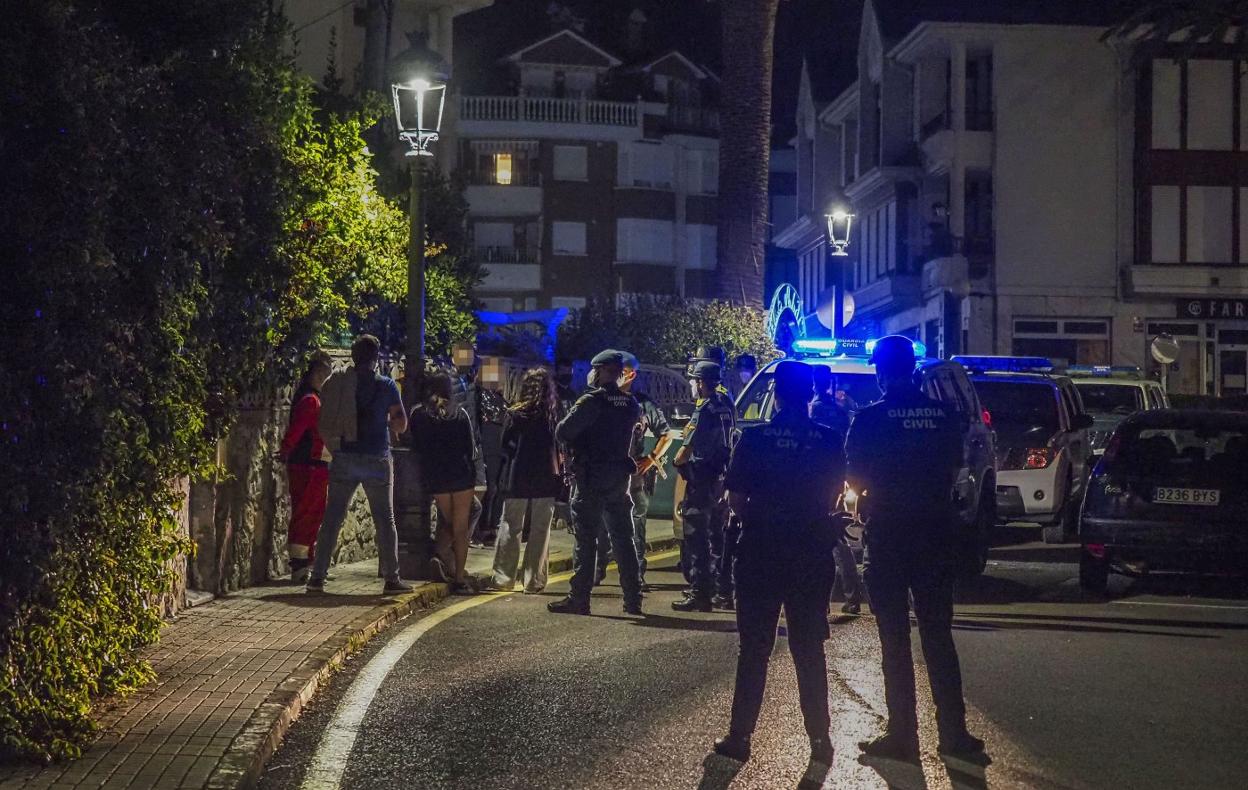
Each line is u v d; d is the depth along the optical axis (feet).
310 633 34.96
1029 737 27.14
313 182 47.06
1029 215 143.95
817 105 188.96
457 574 45.21
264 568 44.39
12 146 23.17
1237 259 143.74
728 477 25.75
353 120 51.67
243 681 29.25
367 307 63.87
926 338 154.71
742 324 119.65
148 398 27.94
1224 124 143.84
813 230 193.47
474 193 199.00
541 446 45.62
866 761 25.27
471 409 55.98
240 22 32.14
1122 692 31.17
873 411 26.30
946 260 143.84
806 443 25.59
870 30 164.66
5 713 22.62
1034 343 144.46
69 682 24.88
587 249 201.16
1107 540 46.44
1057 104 143.74
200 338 30.99
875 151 167.32
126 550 27.68
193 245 29.30
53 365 23.12
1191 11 126.93
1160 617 42.19
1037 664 34.35
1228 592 48.55
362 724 27.58
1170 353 98.94
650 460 46.01
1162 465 46.75
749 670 25.49
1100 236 144.05
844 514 26.81
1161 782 24.14
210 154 28.86
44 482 23.07
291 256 40.06
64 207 23.36
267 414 43.80
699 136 207.31
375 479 41.70
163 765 22.91
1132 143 143.74
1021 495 59.72
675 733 27.04
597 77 204.85
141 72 26.22
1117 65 143.74
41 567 23.04
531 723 27.76
